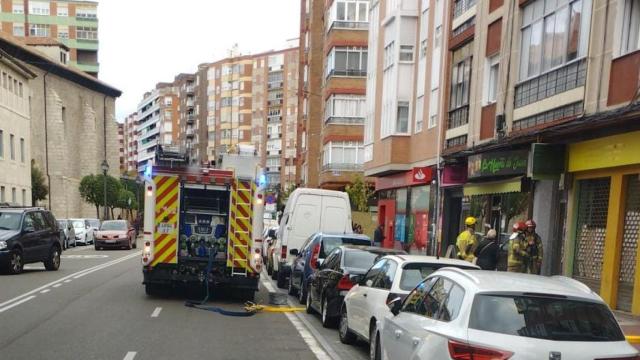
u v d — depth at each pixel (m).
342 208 17.39
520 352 4.22
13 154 39.47
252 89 104.75
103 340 8.51
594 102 12.36
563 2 14.03
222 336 9.11
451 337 4.48
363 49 38.94
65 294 13.27
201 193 12.99
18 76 40.41
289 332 9.73
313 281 11.68
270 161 99.81
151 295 13.26
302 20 59.28
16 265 17.14
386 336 6.38
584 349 4.32
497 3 17.69
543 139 13.30
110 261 23.47
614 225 11.61
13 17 84.81
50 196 58.28
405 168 25.14
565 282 5.28
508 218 16.62
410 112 25.09
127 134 178.50
